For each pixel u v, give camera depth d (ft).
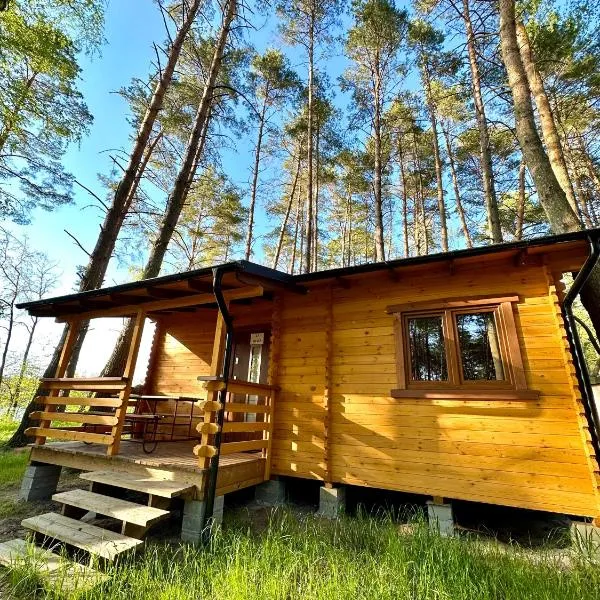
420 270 15.47
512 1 21.15
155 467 13.26
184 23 28.12
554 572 8.82
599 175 40.27
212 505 12.16
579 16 26.58
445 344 14.49
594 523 10.75
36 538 11.51
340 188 65.31
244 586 8.02
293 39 46.34
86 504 11.82
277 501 15.76
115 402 15.51
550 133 21.89
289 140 56.03
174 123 36.27
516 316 13.46
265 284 15.25
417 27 39.32
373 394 15.19
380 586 8.02
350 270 14.99
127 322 27.50
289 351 17.76
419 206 61.41
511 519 14.02
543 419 12.14
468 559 9.18
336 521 13.28
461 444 13.10
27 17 27.71
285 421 16.72
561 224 16.92
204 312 24.04
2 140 34.09
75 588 8.04
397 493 16.28
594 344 17.54
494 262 14.29
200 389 22.57
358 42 41.55
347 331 16.58
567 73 30.37
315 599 7.79
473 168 44.83
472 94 34.45
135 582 8.37
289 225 68.64
